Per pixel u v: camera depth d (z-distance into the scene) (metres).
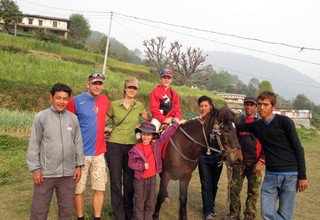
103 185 4.89
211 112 4.97
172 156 5.06
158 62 44.91
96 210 4.95
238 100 54.31
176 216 6.02
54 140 3.97
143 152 4.81
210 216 5.76
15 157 8.91
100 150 4.84
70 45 45.72
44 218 4.07
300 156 4.12
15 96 17.08
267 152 4.36
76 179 4.25
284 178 4.21
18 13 45.06
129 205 5.29
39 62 22.34
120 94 21.52
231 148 4.66
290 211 4.25
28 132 12.20
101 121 4.79
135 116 5.19
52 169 3.98
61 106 4.00
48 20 60.06
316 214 6.92
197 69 51.03
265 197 4.39
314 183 9.84
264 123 4.34
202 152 5.14
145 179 4.83
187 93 31.11
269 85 64.12
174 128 5.10
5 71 18.12
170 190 7.71
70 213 4.23
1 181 7.23
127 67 43.00
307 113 39.88
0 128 11.99
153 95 5.55
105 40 57.03
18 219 5.45
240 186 5.62
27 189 6.92
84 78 20.69
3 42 29.61
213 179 6.01
